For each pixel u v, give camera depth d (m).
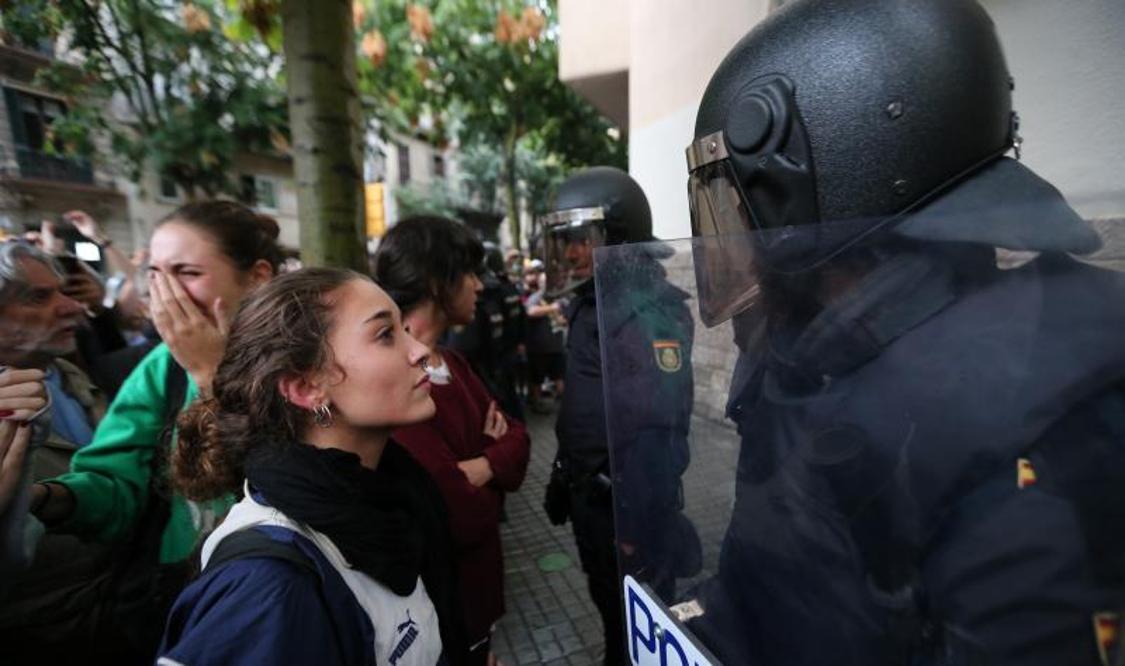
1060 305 0.39
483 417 1.58
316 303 0.75
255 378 0.72
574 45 3.71
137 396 1.17
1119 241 0.39
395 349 0.79
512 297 4.90
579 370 1.56
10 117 10.26
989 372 0.39
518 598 2.51
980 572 0.37
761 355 0.53
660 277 0.62
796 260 0.50
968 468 0.39
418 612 0.79
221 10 3.81
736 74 0.60
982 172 0.48
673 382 0.63
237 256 1.15
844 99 0.51
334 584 0.66
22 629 1.08
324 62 1.89
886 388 0.44
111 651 1.11
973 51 0.49
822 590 0.48
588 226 1.75
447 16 6.33
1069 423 0.36
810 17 0.55
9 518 0.90
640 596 0.69
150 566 1.12
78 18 3.19
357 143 2.03
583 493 1.54
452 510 1.24
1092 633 0.35
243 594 0.60
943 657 0.40
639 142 3.10
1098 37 0.97
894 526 0.43
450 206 23.41
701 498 0.63
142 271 3.41
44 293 1.19
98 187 11.97
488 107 8.83
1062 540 0.35
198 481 0.79
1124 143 0.94
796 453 0.50
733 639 0.58
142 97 3.82
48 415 0.95
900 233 0.45
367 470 0.76
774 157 0.55
